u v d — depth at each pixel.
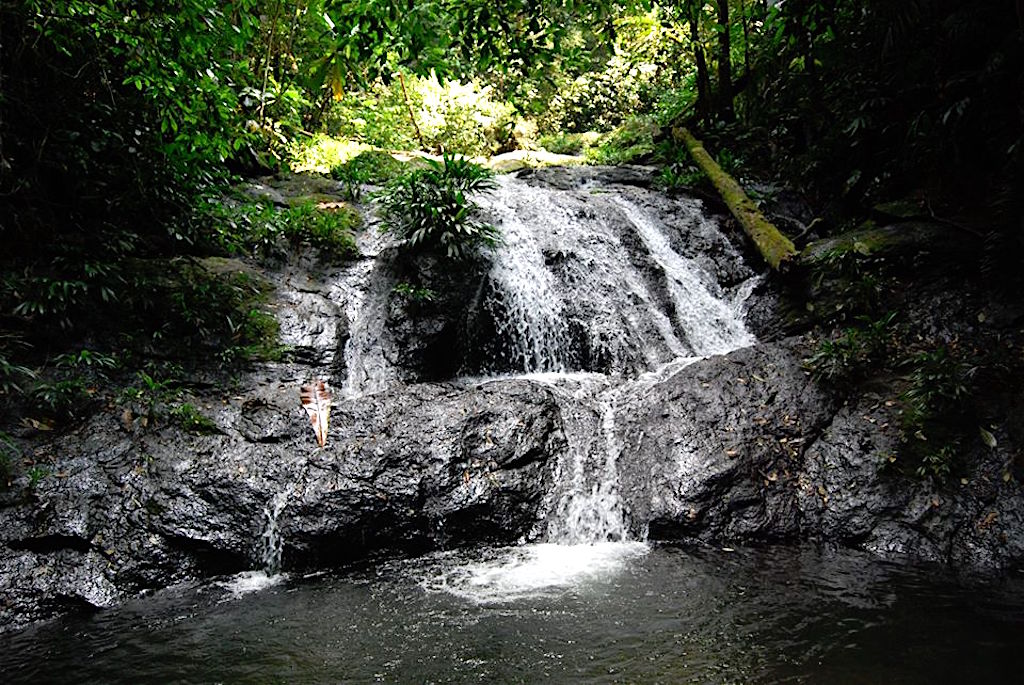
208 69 5.53
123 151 6.12
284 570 4.74
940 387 5.21
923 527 4.68
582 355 7.59
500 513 5.08
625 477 5.42
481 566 4.65
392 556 4.90
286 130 10.67
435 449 5.21
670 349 7.40
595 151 14.19
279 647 3.54
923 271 6.80
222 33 5.30
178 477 4.88
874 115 7.53
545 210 8.76
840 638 3.39
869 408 5.56
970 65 6.50
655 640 3.44
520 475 5.23
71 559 4.35
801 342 6.81
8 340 5.22
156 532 4.61
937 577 4.20
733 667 3.13
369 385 6.64
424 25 3.34
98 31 5.23
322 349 6.57
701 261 8.86
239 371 6.16
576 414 5.89
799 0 6.50
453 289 7.22
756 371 6.08
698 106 11.96
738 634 3.48
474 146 15.03
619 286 8.00
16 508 4.43
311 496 4.87
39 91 5.55
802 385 5.86
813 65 8.91
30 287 5.45
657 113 14.95
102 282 5.85
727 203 9.35
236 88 7.91
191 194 6.85
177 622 3.93
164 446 5.08
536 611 3.86
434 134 14.51
